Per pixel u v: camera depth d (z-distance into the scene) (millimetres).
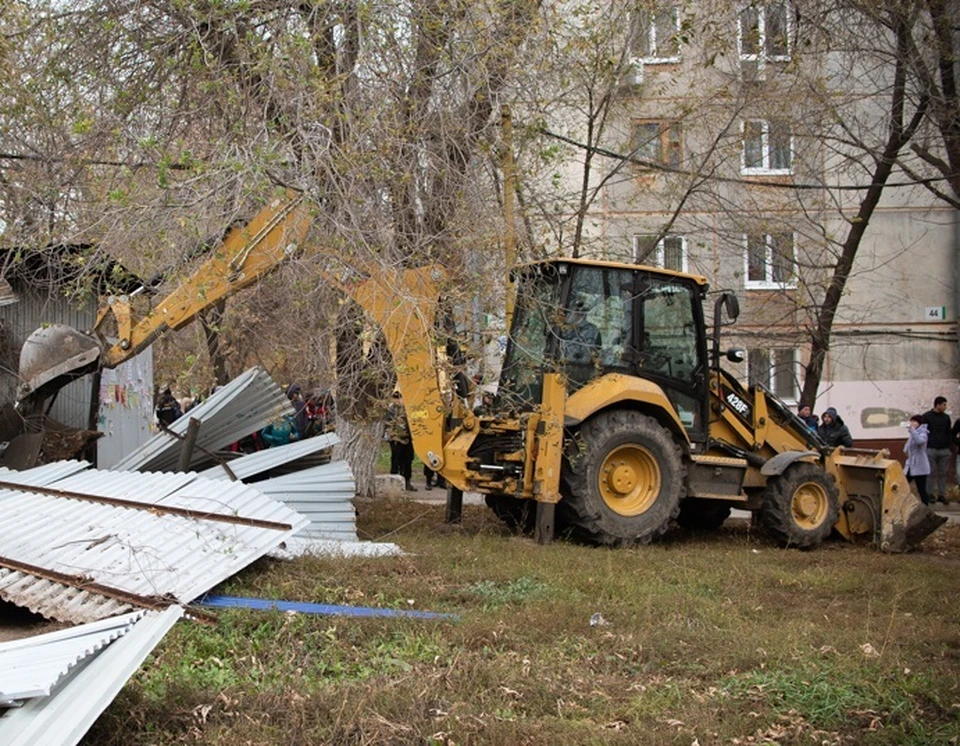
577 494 12352
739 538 14352
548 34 13312
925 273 26641
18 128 11633
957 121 16062
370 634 7617
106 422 16109
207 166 10086
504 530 13539
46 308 14062
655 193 17859
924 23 16406
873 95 17750
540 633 7820
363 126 10648
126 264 10984
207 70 10883
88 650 5699
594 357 12648
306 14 11305
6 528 10008
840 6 15875
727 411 14023
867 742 5957
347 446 17250
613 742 5699
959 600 9883
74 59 11680
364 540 12305
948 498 21969
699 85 19359
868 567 12023
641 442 12680
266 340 13109
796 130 18672
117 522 9820
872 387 26812
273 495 11797
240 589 8820
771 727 6105
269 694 6168
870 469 14172
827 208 20016
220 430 13398
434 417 12711
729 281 23297
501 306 11664
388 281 10727
